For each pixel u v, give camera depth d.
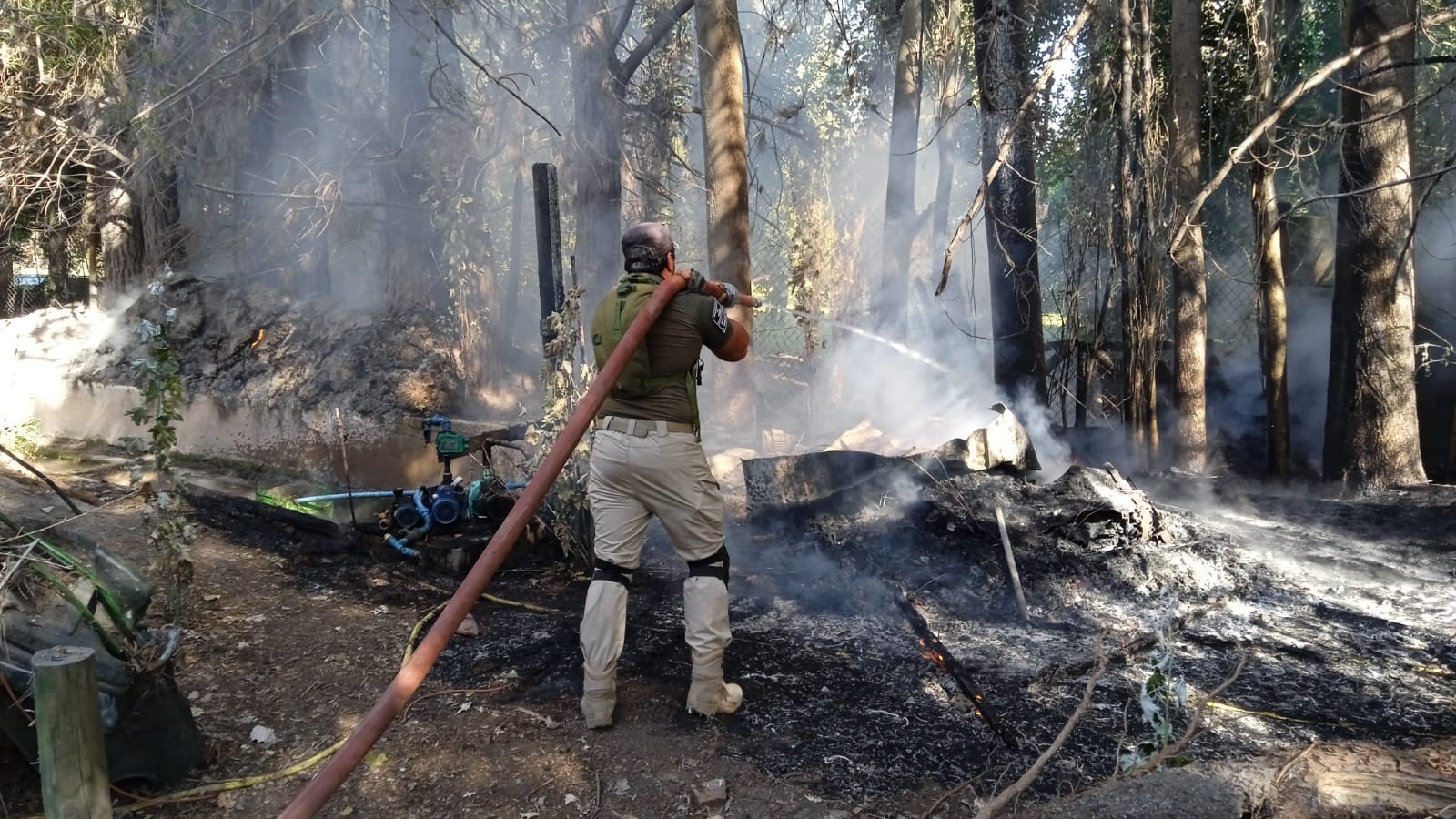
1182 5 7.36
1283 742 3.18
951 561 4.72
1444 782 2.49
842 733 3.27
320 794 2.06
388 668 3.72
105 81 8.20
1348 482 6.89
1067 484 5.12
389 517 5.12
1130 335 7.27
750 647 3.99
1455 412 7.53
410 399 7.22
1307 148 8.94
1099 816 2.30
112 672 2.71
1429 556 5.07
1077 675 3.71
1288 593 4.60
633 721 3.34
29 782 2.83
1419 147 8.73
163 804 2.79
